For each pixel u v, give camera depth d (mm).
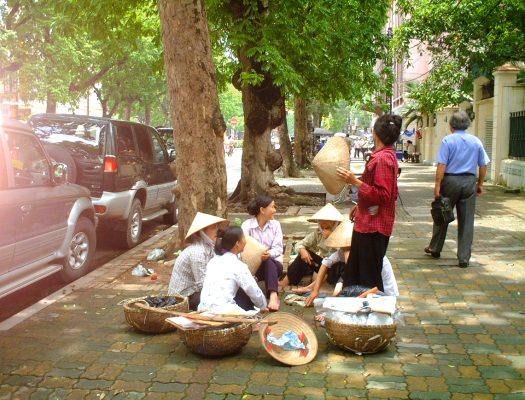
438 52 18141
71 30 13672
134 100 41156
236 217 11914
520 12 15664
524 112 16734
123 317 5508
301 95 15805
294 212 12531
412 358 4445
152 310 4836
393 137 4809
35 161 6402
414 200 14680
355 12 15109
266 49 11258
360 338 4402
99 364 4367
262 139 13547
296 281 6520
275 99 13164
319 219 6062
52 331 5094
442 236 7707
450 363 4348
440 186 7301
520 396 3807
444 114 30438
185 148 7332
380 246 4887
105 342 4824
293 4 12055
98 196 8477
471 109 25578
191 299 5352
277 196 13703
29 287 6965
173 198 11562
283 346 4469
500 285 6477
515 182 16750
